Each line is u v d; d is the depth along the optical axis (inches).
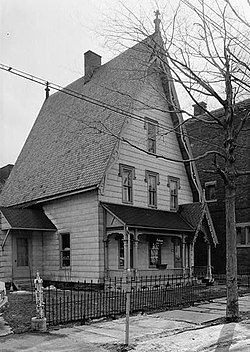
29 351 349.1
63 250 915.4
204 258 1138.0
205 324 466.9
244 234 1072.2
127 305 381.7
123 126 879.1
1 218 904.9
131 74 808.9
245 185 1087.0
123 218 810.2
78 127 1041.5
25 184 1087.6
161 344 371.9
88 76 1159.6
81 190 852.6
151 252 932.0
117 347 365.1
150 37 511.2
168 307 585.0
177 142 1051.3
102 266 824.9
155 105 886.4
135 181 919.0
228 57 488.4
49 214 956.0
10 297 701.9
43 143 1174.3
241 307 589.3
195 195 1067.3
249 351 343.0
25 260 933.8
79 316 492.1
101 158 867.4
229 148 493.0
